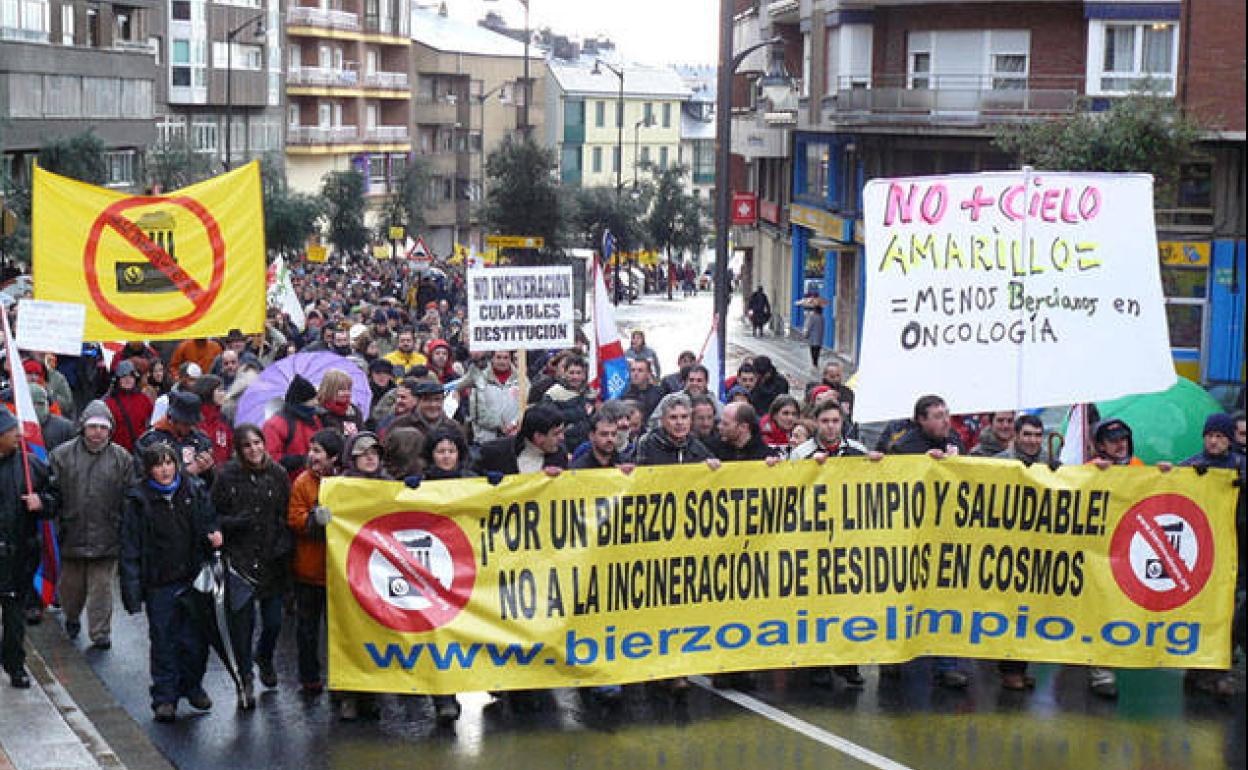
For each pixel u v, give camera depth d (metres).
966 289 11.88
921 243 11.80
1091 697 11.64
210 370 19.92
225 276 17.02
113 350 22.36
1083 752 10.42
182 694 11.35
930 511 11.68
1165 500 11.62
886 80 45.06
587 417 15.13
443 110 107.56
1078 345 12.02
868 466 11.62
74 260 16.50
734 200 59.47
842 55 46.03
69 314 14.68
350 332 23.02
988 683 12.02
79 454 13.01
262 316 17.27
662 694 11.70
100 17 65.12
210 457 13.83
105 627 13.10
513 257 66.75
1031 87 42.16
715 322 18.64
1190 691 11.80
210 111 84.81
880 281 11.77
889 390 11.84
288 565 11.67
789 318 56.34
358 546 10.96
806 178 54.12
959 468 11.66
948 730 10.87
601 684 11.27
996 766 10.16
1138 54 40.59
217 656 12.80
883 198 11.72
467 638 11.05
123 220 16.59
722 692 11.72
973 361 11.94
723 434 12.23
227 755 10.45
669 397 11.80
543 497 11.18
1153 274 12.05
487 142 112.81
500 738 10.77
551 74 120.19
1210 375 35.94
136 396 16.81
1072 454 12.82
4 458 11.59
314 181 95.44
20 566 11.63
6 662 11.66
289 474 12.42
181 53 81.56
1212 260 35.66
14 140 56.41
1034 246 11.91
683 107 136.50
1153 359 12.09
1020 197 11.89
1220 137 33.56
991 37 42.78
